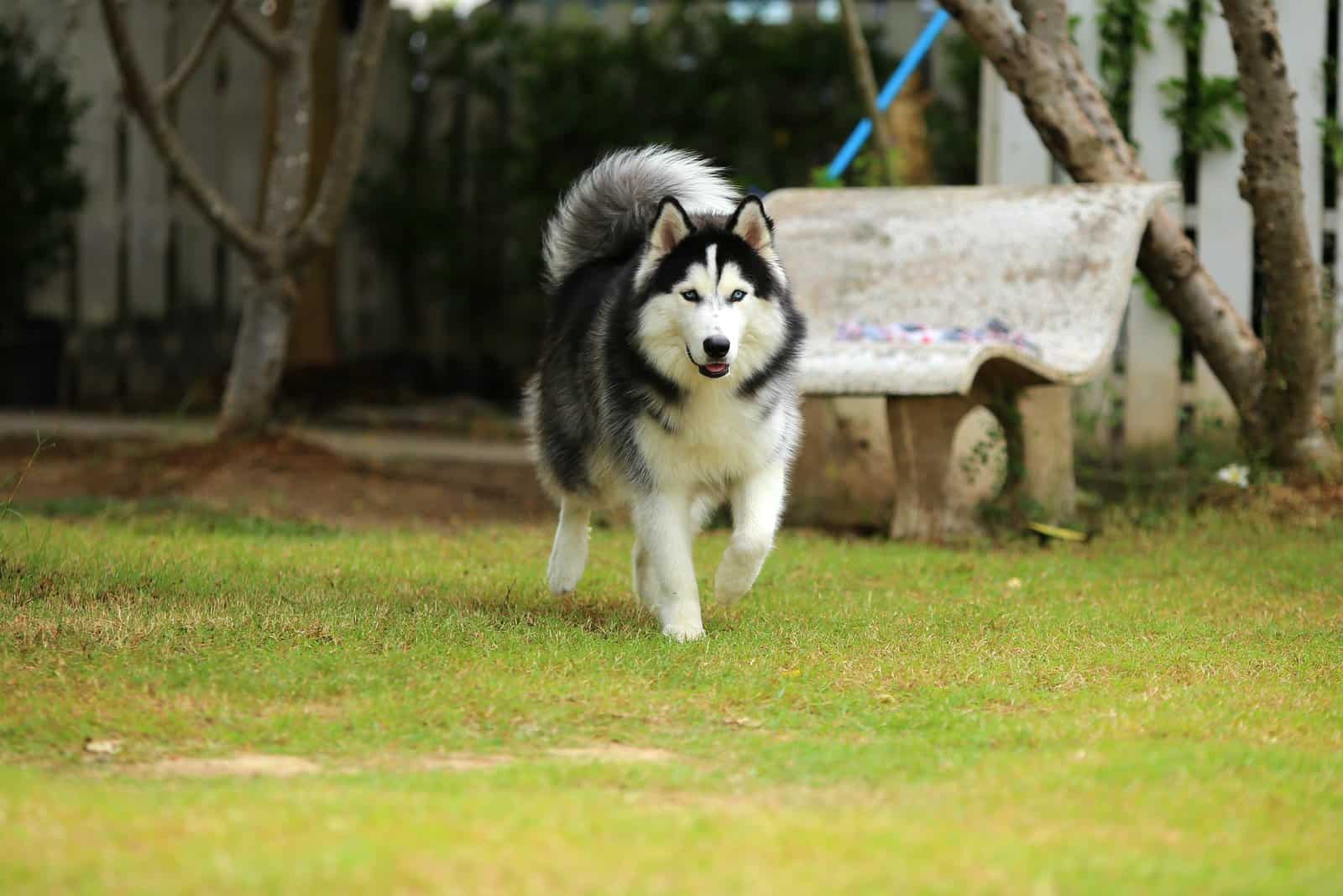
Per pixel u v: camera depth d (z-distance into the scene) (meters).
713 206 8.25
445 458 15.55
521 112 20.95
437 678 6.11
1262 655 6.98
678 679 6.27
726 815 4.35
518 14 22.52
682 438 7.17
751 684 6.18
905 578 9.32
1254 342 11.82
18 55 19.55
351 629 7.00
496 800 4.41
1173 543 10.64
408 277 21.62
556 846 4.00
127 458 13.20
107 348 20.11
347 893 3.63
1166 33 13.26
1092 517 11.84
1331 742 5.50
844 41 19.89
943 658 6.82
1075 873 3.91
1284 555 9.91
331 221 13.38
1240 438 11.91
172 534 10.42
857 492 12.36
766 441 7.30
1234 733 5.56
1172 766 4.99
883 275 11.80
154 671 6.10
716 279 6.96
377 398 19.89
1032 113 11.86
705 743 5.35
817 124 20.31
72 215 19.89
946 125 19.34
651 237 7.14
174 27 19.97
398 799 4.43
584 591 8.58
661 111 20.39
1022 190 11.82
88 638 6.61
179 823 4.12
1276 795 4.72
